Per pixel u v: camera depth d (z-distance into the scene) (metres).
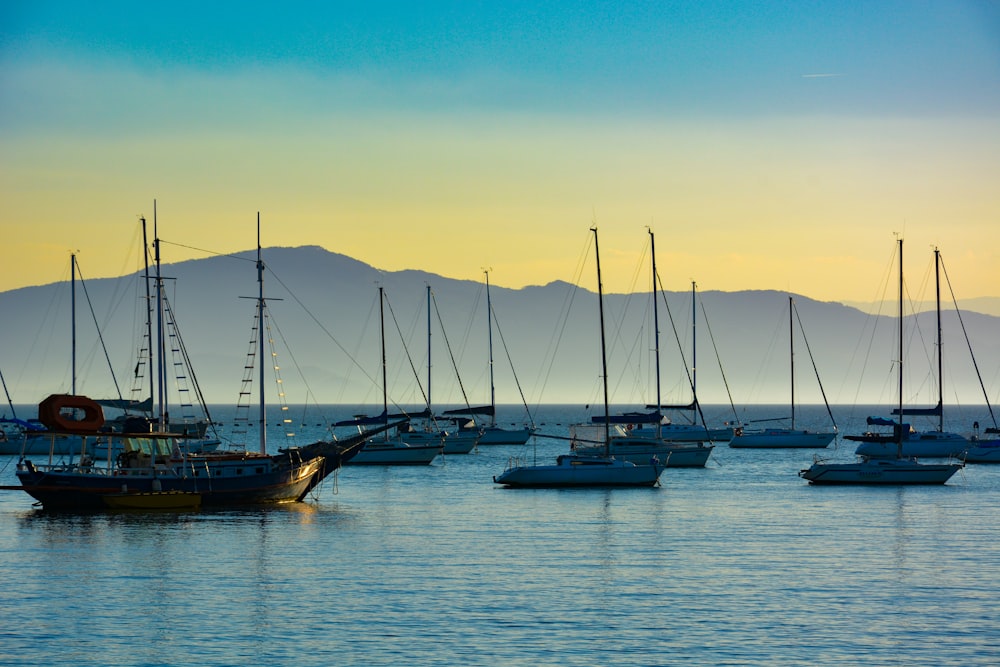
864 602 60.44
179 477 95.31
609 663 49.59
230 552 74.44
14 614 57.03
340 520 90.50
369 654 50.62
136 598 60.50
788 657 50.66
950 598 61.50
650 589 63.19
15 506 98.69
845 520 92.19
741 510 98.62
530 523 89.31
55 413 91.94
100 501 93.44
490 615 57.16
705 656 50.72
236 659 49.88
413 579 65.56
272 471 99.50
